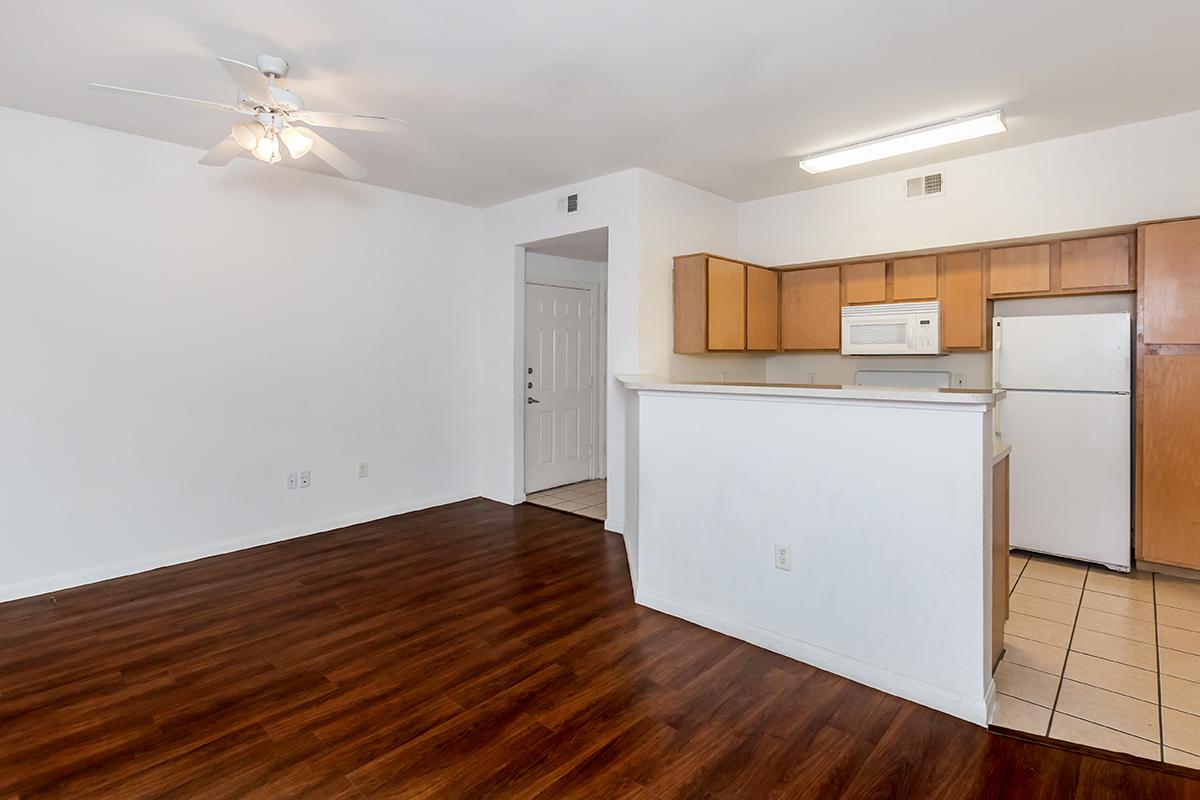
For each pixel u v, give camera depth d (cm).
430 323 505
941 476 220
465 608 314
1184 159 338
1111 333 358
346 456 457
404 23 236
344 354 453
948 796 181
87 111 320
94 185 342
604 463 642
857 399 236
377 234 468
